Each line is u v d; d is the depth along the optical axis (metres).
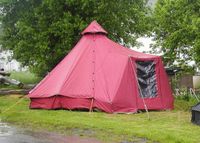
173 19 23.06
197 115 13.61
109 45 18.08
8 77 29.89
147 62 17.33
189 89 24.08
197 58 20.47
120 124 13.46
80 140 11.30
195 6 21.00
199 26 19.75
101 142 11.04
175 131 12.23
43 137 11.73
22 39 27.09
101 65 17.22
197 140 11.03
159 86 17.50
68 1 24.89
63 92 16.83
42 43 25.36
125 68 16.70
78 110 16.62
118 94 16.25
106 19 25.69
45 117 14.85
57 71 17.84
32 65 28.19
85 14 25.72
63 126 13.30
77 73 17.20
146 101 16.94
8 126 13.51
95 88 16.64
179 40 22.17
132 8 27.33
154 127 12.95
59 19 25.36
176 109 17.77
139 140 11.23
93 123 13.62
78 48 18.27
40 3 26.83
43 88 17.39
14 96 21.92
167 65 24.44
